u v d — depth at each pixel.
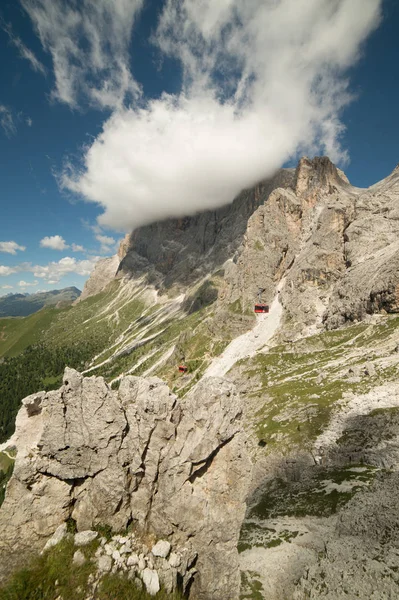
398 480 47.81
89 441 22.56
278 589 29.97
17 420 22.88
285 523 46.09
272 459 74.75
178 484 22.66
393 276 149.50
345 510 43.94
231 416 24.00
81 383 23.78
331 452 67.19
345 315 176.12
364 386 92.31
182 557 21.50
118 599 17.97
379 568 29.67
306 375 125.31
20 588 18.11
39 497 21.75
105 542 20.83
